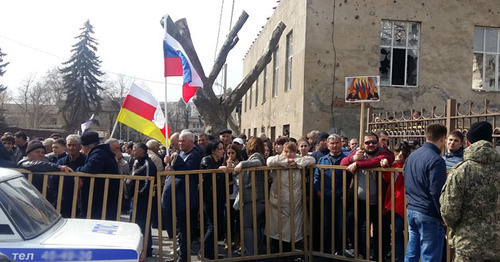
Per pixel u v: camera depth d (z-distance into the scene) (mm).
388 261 5840
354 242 5473
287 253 5691
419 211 4285
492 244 3369
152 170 6023
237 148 6230
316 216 5961
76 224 3938
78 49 44688
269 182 5863
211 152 6285
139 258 3559
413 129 7715
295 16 13703
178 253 6145
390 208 5363
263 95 19641
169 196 5684
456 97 12922
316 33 12469
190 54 11320
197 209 6066
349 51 12570
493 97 12984
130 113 6480
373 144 5562
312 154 6875
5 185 3406
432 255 4207
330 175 5754
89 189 5242
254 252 5578
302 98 12430
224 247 6863
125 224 4199
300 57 12859
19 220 3268
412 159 4461
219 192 6082
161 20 11164
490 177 3438
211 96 11695
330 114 12422
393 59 13070
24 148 8602
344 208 5539
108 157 5363
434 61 12891
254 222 5570
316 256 5766
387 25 13070
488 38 13438
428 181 4219
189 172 5375
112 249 3340
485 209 3422
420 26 12992
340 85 12500
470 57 12984
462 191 3488
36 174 5168
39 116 57906
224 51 11812
